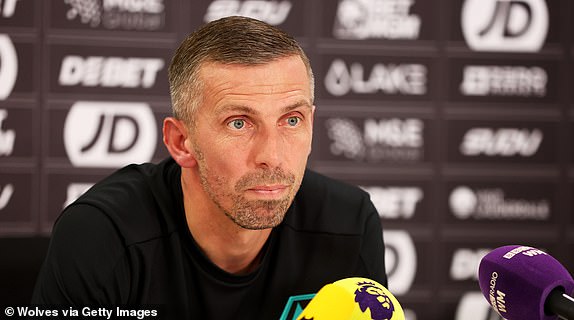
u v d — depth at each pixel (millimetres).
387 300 2268
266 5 7238
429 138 7484
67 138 7074
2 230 7023
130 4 7086
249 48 2367
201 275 2984
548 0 7562
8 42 6961
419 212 7520
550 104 7609
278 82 2367
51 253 2906
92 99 7082
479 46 7512
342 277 3236
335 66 7344
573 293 2318
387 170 7453
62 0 7008
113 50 7082
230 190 2439
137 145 7152
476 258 7617
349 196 3412
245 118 2396
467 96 7523
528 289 2295
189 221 2928
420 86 7441
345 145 7383
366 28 7363
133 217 2982
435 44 7445
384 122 7422
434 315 7602
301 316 2314
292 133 2426
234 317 3096
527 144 7609
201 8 7164
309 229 3236
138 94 7133
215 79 2389
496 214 7621
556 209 7668
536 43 7574
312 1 7281
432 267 7578
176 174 3084
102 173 7133
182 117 2551
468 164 7559
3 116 6980
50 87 7035
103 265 2854
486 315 7629
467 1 7477
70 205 3043
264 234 2977
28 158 7043
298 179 2463
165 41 7137
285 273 3150
